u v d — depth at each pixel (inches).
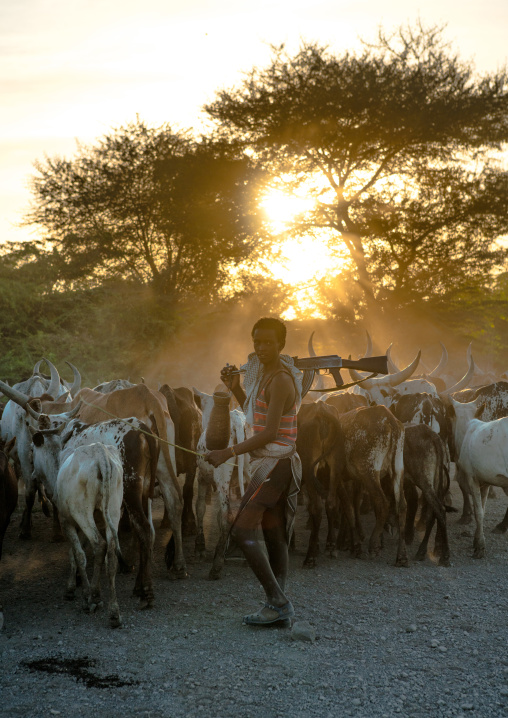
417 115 1105.4
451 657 191.6
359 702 166.1
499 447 287.1
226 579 267.1
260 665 187.2
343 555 299.1
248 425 202.1
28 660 192.7
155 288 1221.1
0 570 278.2
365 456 293.1
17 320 1047.6
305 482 285.7
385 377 393.1
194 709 164.4
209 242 1172.5
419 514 382.9
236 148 1203.9
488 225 1149.1
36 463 271.3
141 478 242.1
